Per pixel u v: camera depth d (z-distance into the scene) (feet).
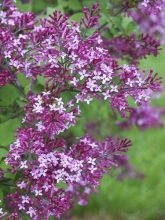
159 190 6.75
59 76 2.24
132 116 4.65
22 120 2.46
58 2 3.23
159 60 3.06
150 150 7.40
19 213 2.45
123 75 2.25
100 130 4.68
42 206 2.28
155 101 8.43
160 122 5.07
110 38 3.19
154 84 2.28
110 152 2.36
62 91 2.34
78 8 3.26
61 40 2.24
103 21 3.12
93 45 2.40
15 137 2.46
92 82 2.20
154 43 3.03
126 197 6.66
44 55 2.26
